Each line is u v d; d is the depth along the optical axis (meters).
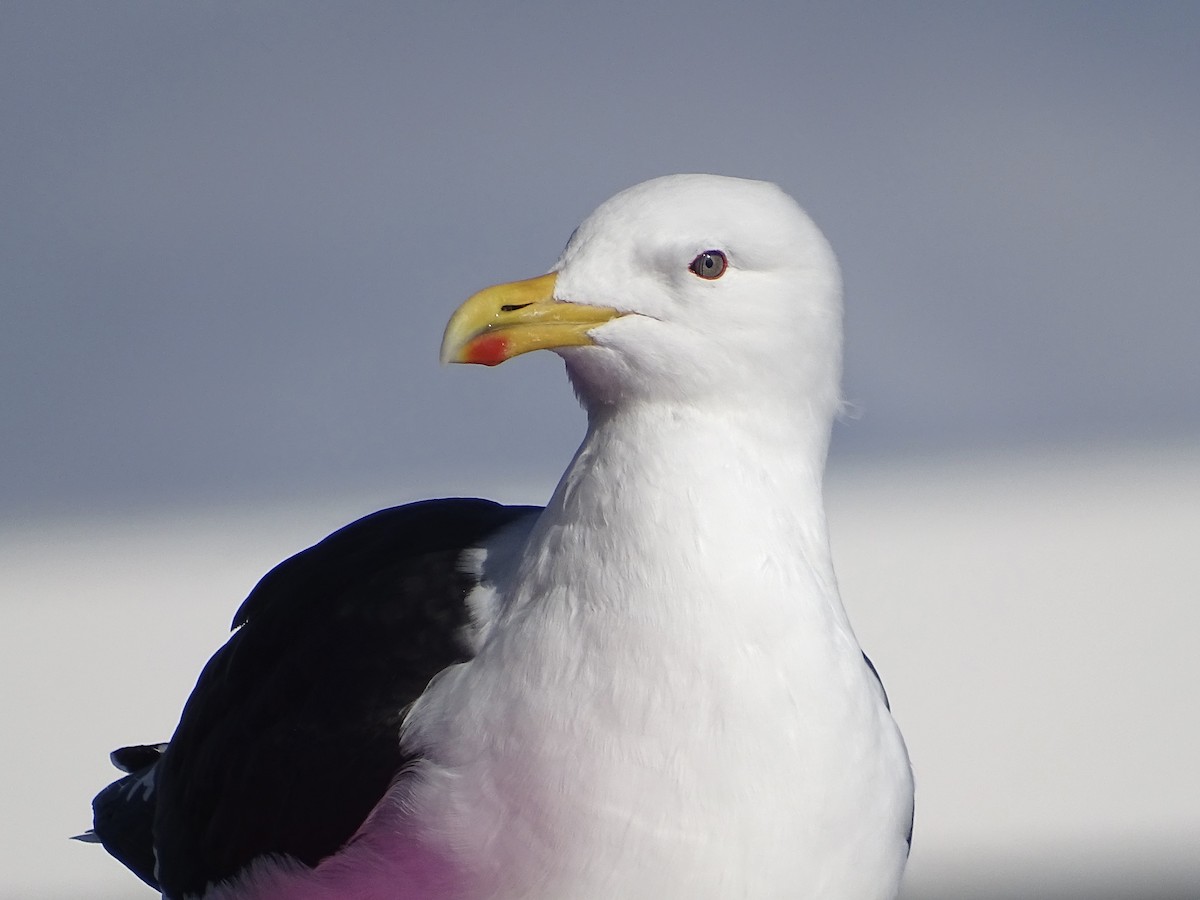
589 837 5.02
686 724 5.01
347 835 5.06
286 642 5.11
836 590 5.05
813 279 5.04
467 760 5.03
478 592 5.07
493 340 5.04
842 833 5.02
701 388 5.03
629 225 5.04
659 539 5.02
